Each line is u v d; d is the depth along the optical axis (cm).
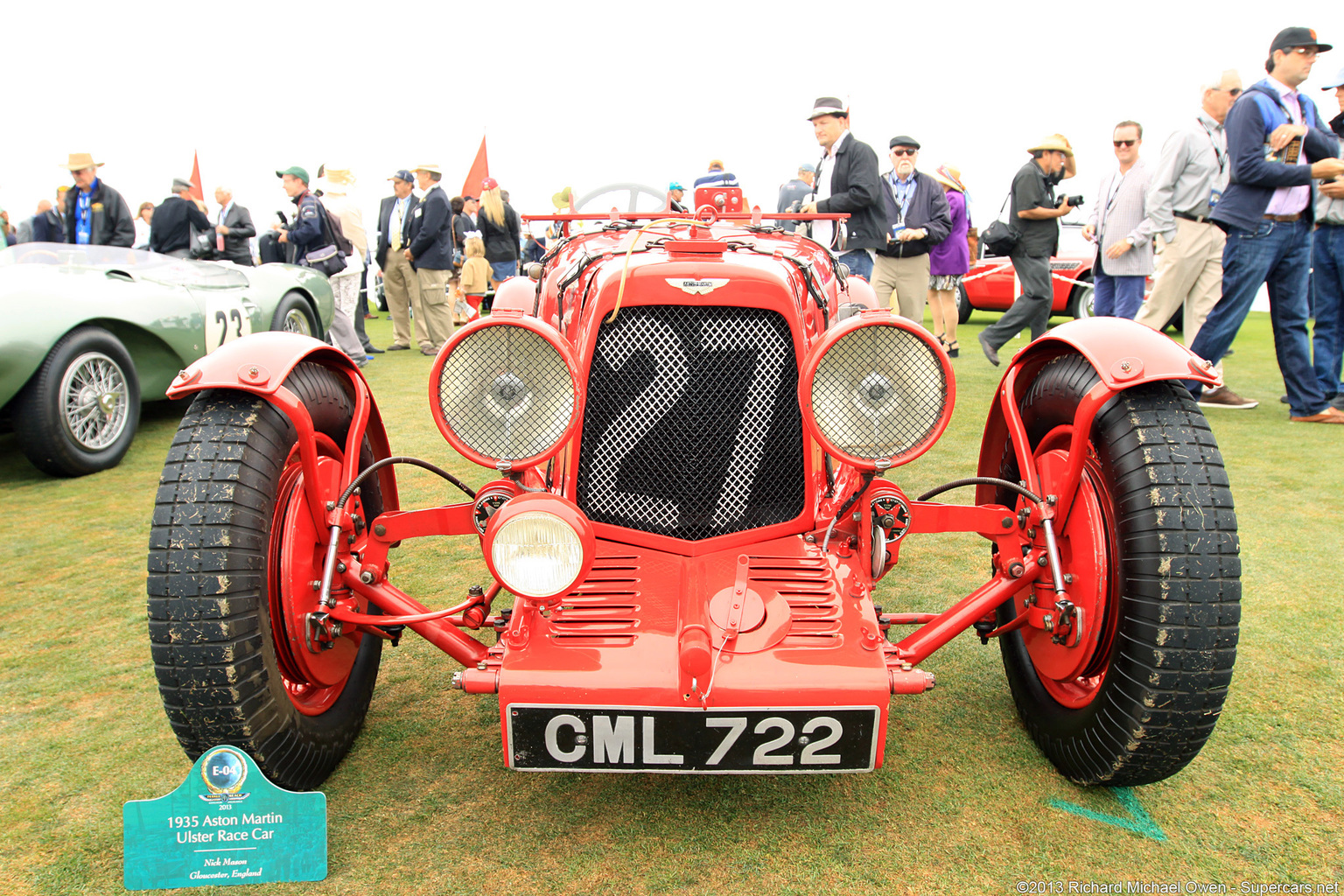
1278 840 178
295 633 180
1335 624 273
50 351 427
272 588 178
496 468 181
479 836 180
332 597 195
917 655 183
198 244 834
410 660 263
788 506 205
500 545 157
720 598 181
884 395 179
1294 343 531
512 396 181
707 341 198
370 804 191
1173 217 538
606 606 182
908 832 181
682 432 200
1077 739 187
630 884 166
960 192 811
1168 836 180
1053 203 679
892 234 616
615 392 200
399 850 176
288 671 188
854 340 177
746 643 170
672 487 202
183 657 161
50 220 836
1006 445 237
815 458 212
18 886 167
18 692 241
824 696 163
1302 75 481
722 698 163
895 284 641
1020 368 212
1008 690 239
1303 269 519
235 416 177
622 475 203
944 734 218
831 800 192
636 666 166
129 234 794
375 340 1041
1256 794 193
